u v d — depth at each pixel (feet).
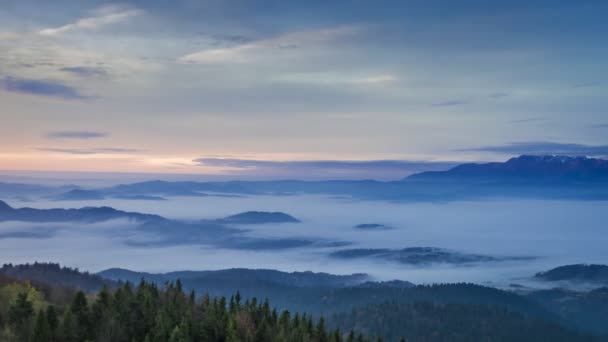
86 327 305.12
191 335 324.19
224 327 341.21
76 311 315.78
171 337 299.17
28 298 340.59
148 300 339.36
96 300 337.31
